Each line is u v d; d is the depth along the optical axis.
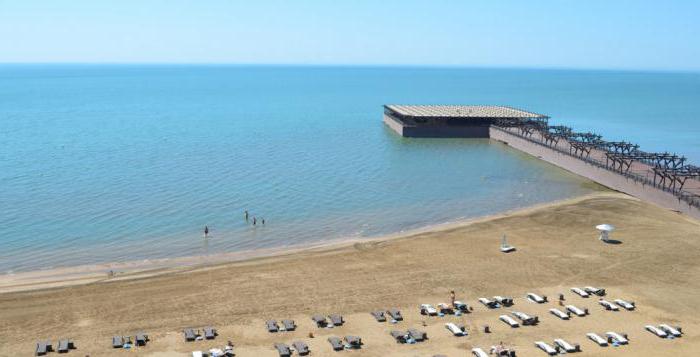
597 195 97.12
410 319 50.19
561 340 45.16
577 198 95.75
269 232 78.94
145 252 70.50
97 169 116.94
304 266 64.19
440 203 95.44
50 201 92.56
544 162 131.62
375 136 170.38
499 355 43.16
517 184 109.38
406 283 58.88
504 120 173.12
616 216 82.44
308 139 162.62
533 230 77.00
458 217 87.31
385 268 63.34
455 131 169.12
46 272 63.25
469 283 58.75
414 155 139.12
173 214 86.56
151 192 98.75
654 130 197.12
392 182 109.81
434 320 49.91
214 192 99.56
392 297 55.25
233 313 51.75
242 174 113.94
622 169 105.62
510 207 93.06
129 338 46.44
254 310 52.41
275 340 46.53
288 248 72.38
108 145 148.38
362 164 126.88
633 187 95.94
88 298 55.31
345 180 110.75
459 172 119.94
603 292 55.25
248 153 137.75
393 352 44.38
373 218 86.25
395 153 141.50
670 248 69.00
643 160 112.62
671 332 46.88
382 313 50.88
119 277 61.12
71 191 98.88
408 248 70.44
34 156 131.50
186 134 171.25
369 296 55.53
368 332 47.81
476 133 169.88
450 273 61.62
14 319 50.72
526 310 51.88
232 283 59.03
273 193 99.75
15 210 87.38
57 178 108.38
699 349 44.62
